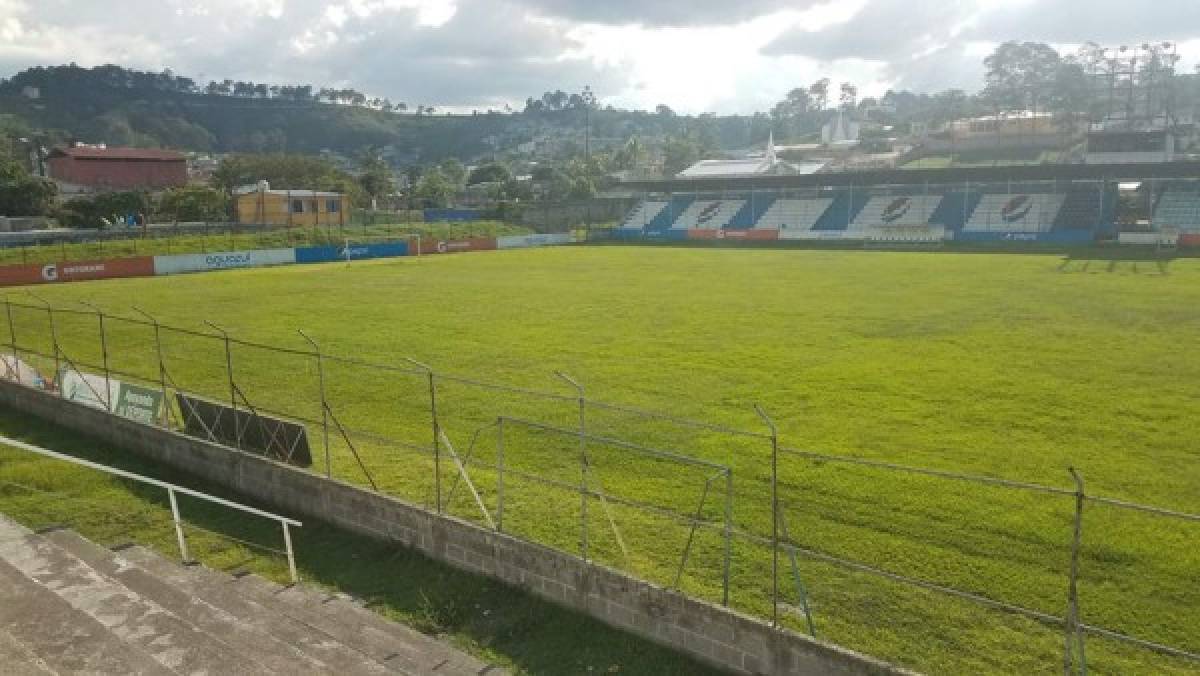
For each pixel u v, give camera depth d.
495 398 21.81
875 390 22.22
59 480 16.48
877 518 13.57
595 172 154.88
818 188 91.75
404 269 60.50
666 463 16.42
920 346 28.28
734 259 65.50
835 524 13.37
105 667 7.98
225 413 16.86
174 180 131.88
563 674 9.91
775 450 9.84
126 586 10.65
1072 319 33.50
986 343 28.62
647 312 37.00
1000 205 80.00
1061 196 78.25
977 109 185.62
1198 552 12.26
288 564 12.89
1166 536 12.80
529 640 10.66
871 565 11.95
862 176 77.56
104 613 9.39
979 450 17.11
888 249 72.44
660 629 10.24
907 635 10.12
